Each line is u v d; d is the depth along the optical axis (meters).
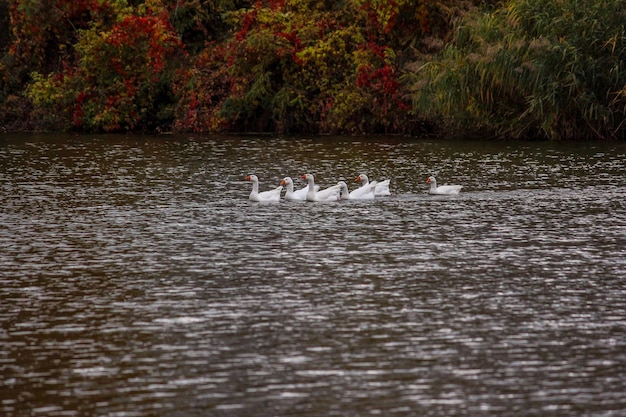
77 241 28.33
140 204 34.69
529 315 21.05
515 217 31.77
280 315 21.11
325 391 17.06
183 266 25.31
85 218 31.92
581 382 17.44
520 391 17.05
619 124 53.81
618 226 30.08
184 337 19.73
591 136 54.69
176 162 46.91
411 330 20.09
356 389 17.14
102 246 27.66
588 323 20.52
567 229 29.72
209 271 24.78
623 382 17.42
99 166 45.38
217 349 19.03
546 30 52.69
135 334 19.92
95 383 17.44
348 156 48.66
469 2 58.00
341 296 22.47
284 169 44.16
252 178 35.47
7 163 46.53
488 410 16.33
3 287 23.34
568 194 36.09
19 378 17.69
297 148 52.69
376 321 20.66
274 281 23.78
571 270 24.72
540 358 18.55
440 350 18.97
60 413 16.23
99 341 19.52
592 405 16.50
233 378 17.62
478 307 21.62
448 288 23.12
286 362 18.38
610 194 36.03
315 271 24.73
